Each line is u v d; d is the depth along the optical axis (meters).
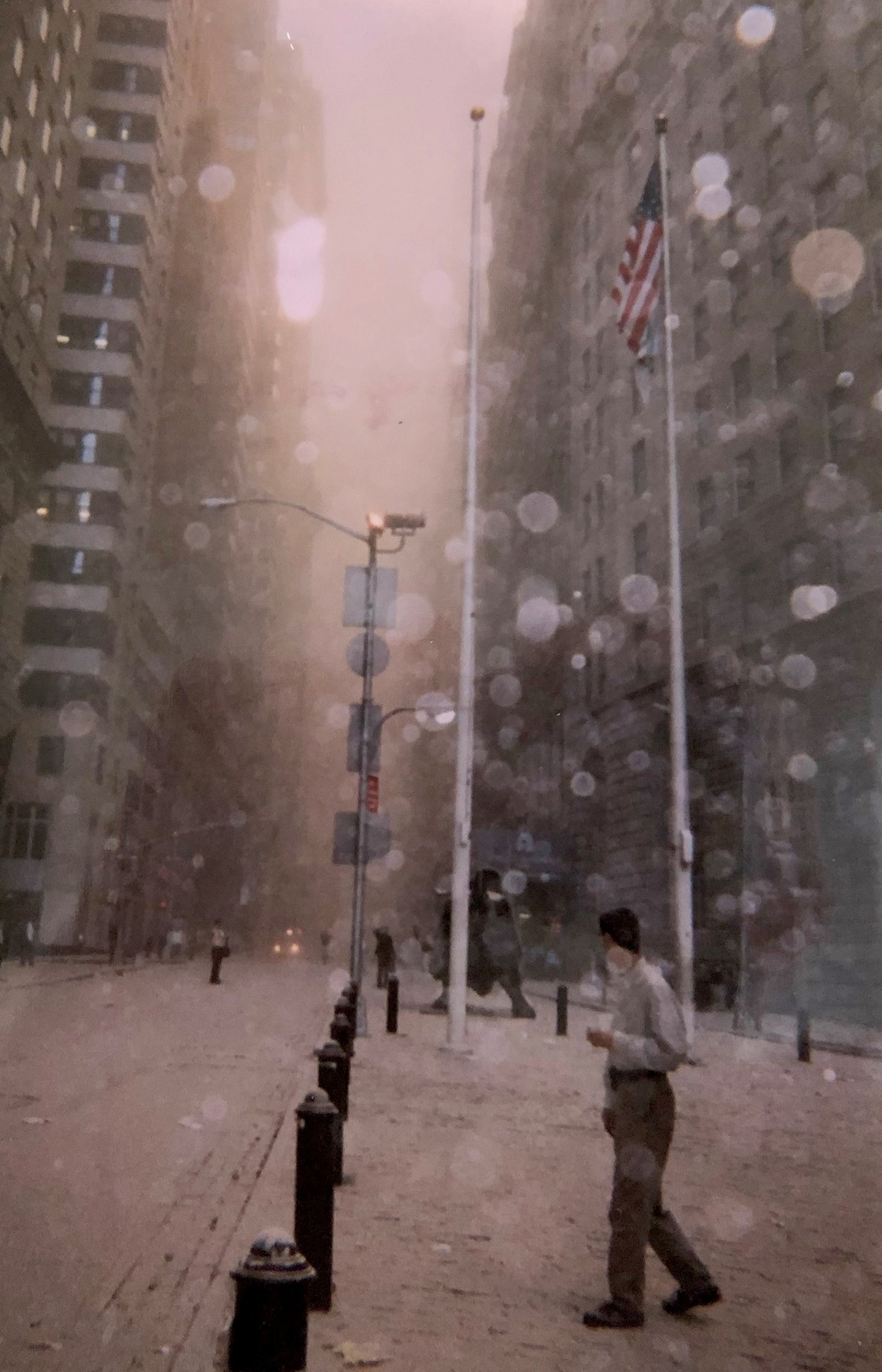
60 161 50.88
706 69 39.22
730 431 34.53
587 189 53.31
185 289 69.94
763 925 21.81
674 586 16.94
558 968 44.59
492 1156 8.06
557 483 56.97
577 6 59.69
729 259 35.75
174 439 68.19
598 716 43.25
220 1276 4.82
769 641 30.52
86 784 52.44
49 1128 8.23
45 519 55.06
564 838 45.41
